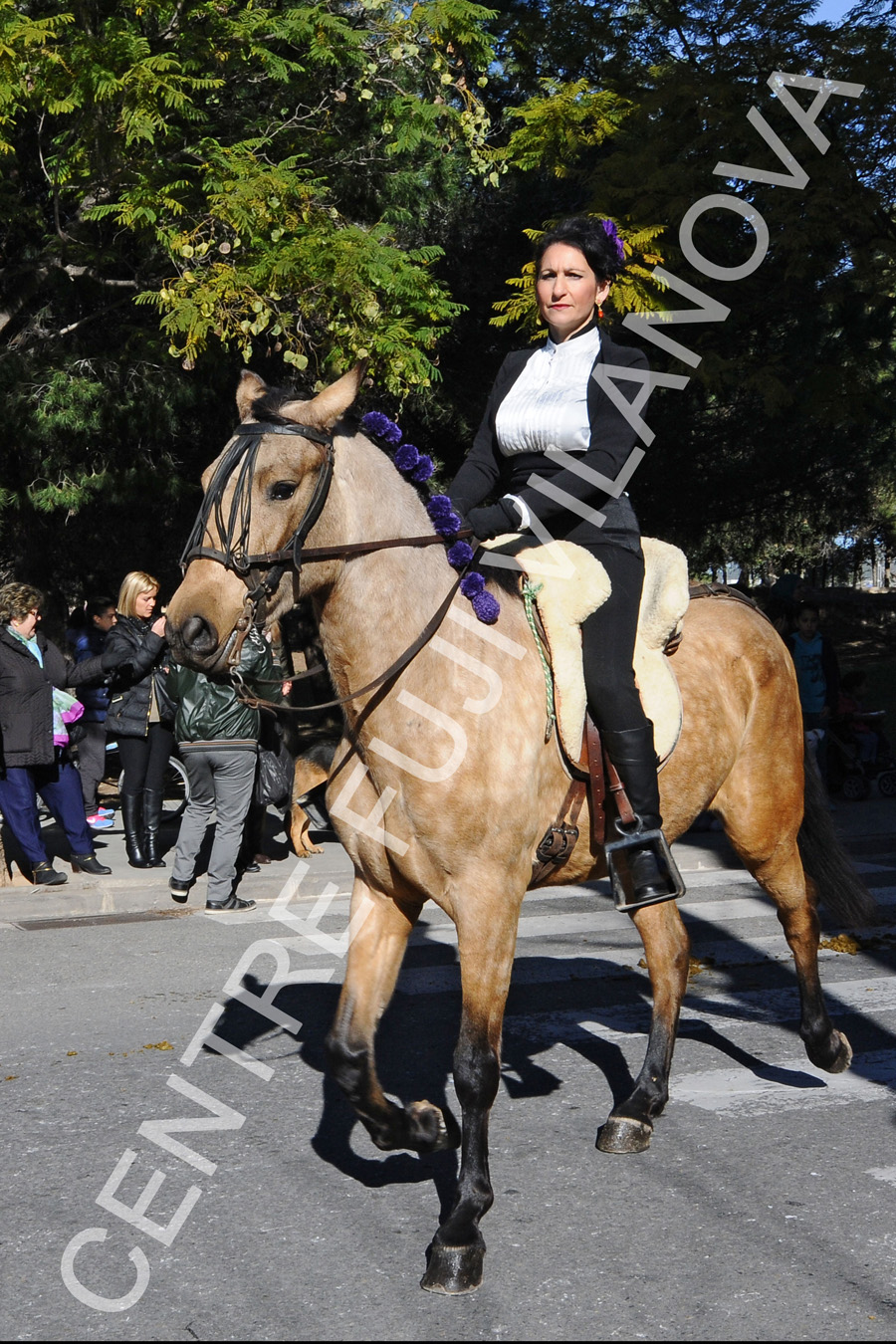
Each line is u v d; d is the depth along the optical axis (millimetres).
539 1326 3182
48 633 14727
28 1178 4090
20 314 12984
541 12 14273
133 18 9828
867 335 14047
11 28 8812
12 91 9000
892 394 13891
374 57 10656
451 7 10117
